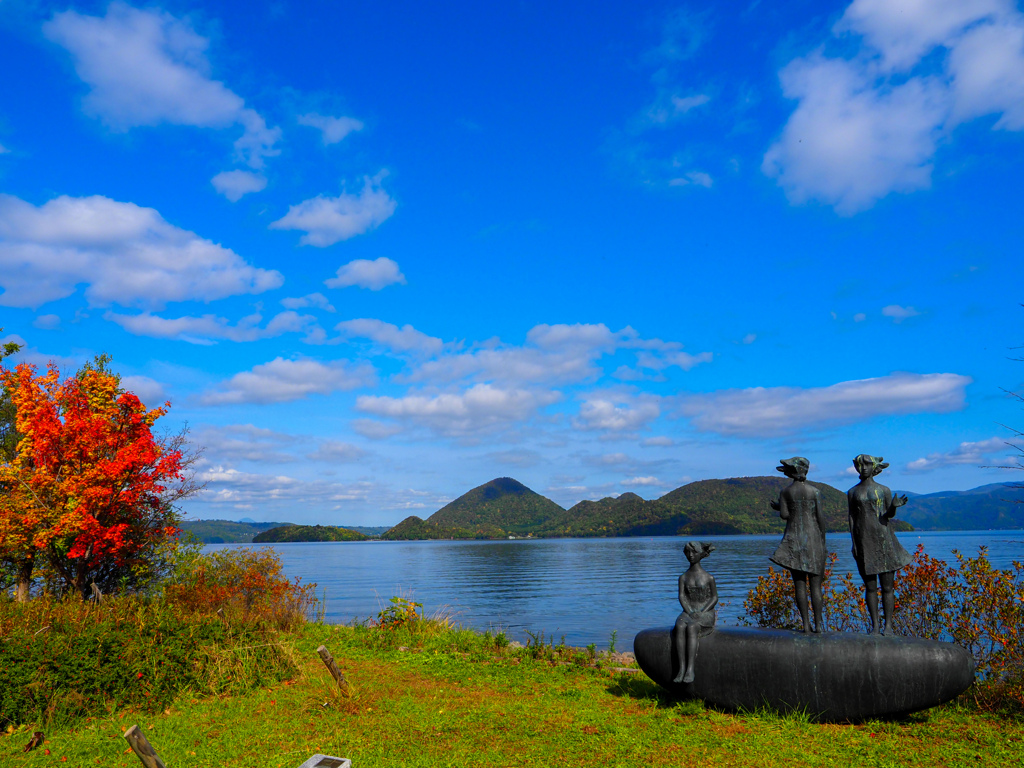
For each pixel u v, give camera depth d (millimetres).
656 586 50281
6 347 19172
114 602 13523
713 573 58156
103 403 18812
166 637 11047
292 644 13344
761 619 12336
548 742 8008
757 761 7223
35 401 18078
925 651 8328
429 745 7902
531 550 143250
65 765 7340
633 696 10492
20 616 11594
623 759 7344
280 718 9125
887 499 9469
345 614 31219
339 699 9812
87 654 9852
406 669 12672
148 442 18859
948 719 8672
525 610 34188
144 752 5203
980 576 9922
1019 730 8148
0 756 7668
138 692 9734
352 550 178750
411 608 16984
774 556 9523
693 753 7523
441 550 159875
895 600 10805
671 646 9719
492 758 7410
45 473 17734
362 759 7383
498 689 11047
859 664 8461
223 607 15117
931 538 151250
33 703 8805
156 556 20078
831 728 8352
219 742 8086
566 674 12250
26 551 18094
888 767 6945
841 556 70062
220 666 10797
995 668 9391
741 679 9055
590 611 33656
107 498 17984
